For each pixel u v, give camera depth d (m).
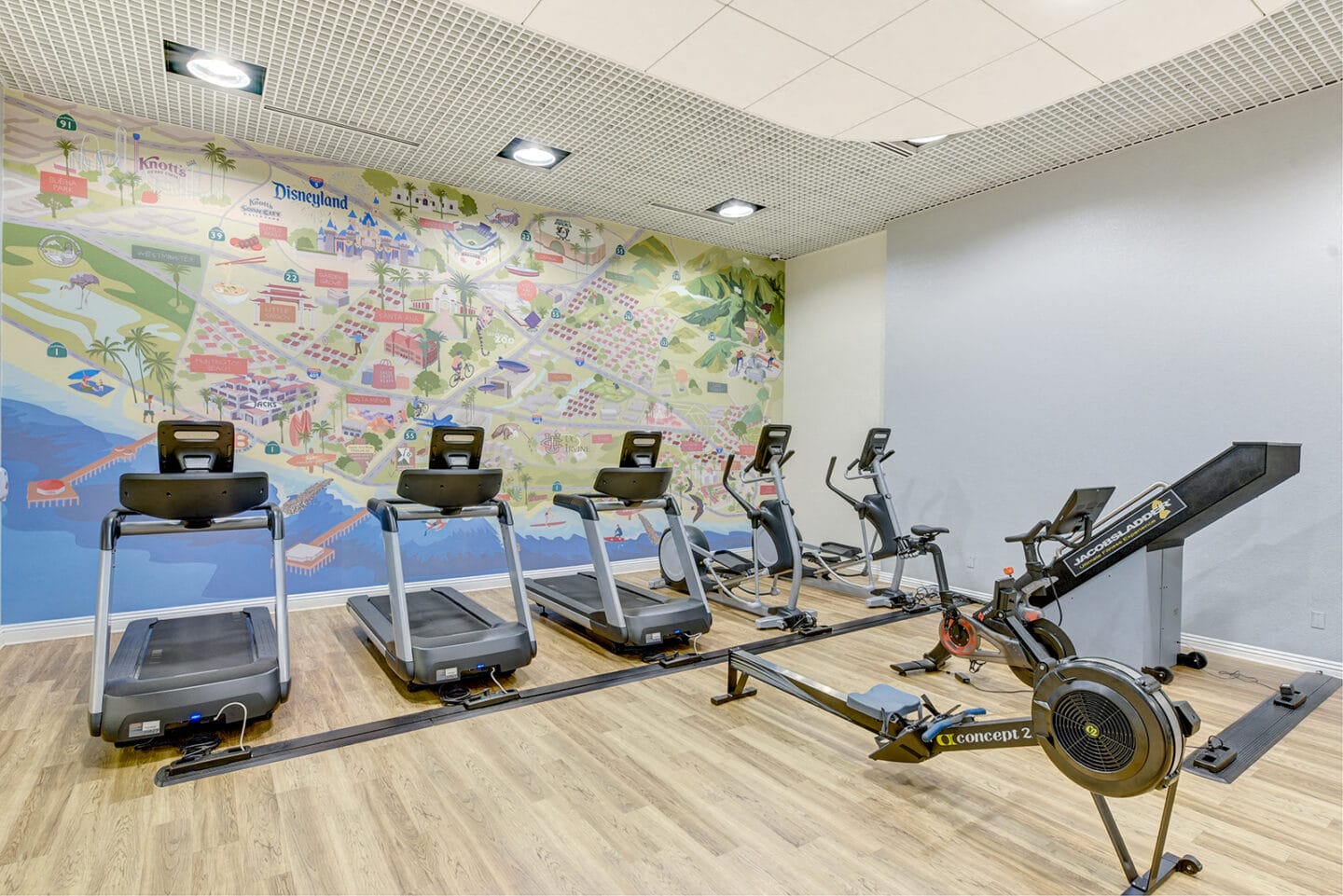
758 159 4.20
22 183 3.52
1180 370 3.73
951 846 1.91
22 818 1.97
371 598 3.91
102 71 3.25
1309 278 3.29
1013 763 2.43
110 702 2.29
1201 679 3.23
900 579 4.91
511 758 2.40
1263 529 3.44
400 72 3.20
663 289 5.88
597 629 3.62
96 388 3.70
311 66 3.16
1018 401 4.50
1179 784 2.26
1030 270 4.45
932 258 5.09
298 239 4.25
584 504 3.66
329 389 4.37
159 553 3.87
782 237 5.92
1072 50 2.66
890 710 2.25
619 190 4.82
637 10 2.43
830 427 6.19
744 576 4.97
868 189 4.71
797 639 3.91
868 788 2.22
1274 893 1.71
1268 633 3.43
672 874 1.77
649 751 2.47
